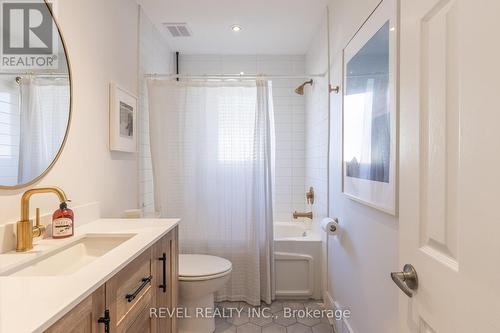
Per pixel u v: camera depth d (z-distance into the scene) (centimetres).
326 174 232
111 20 180
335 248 207
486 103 50
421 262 72
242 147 241
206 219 240
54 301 64
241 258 243
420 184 73
